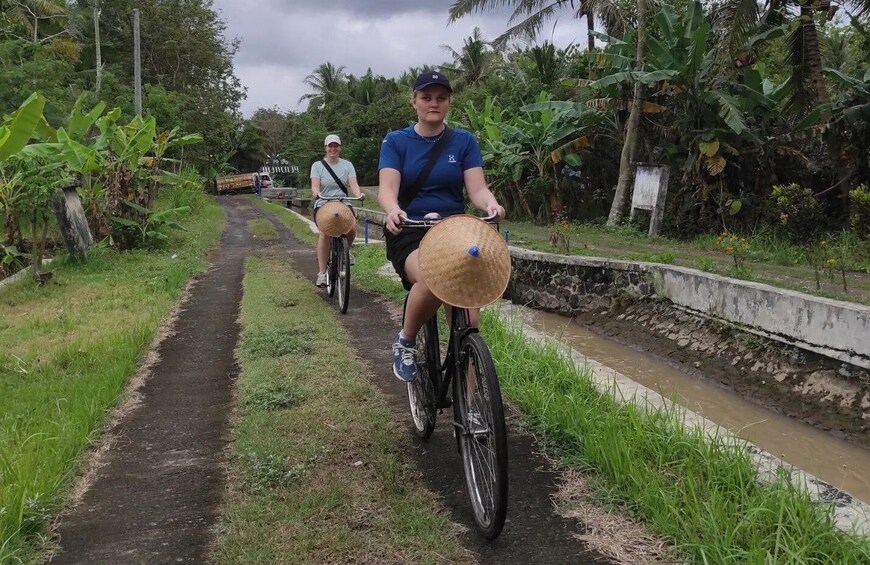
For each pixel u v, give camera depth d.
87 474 3.69
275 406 4.50
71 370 5.31
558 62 21.61
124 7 34.50
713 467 3.33
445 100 3.43
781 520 2.76
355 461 3.69
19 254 9.94
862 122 12.02
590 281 8.92
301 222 20.27
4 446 3.76
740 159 13.33
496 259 2.88
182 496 3.42
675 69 13.44
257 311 7.30
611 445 3.53
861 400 5.30
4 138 7.95
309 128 51.19
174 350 6.10
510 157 18.09
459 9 16.64
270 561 2.78
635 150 15.40
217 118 38.28
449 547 2.88
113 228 12.20
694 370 6.84
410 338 3.67
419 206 3.52
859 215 10.21
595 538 2.94
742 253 8.88
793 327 6.05
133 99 29.33
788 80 12.83
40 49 20.30
